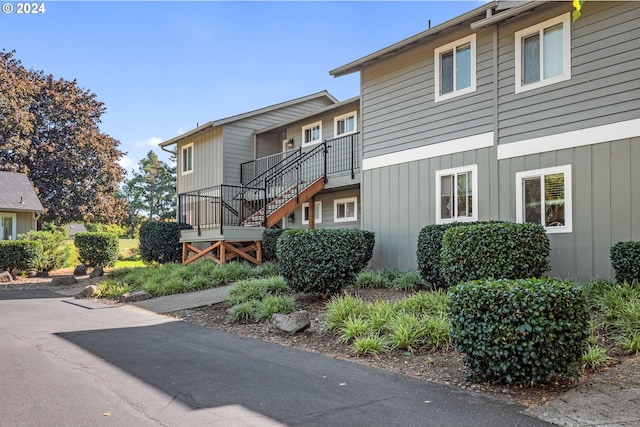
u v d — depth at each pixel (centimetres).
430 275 887
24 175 2436
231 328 724
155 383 454
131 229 4816
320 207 1630
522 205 893
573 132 826
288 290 916
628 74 765
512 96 918
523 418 359
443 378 460
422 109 1088
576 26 831
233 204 1756
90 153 3272
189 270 1213
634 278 682
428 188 1066
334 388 436
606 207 780
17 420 360
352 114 1502
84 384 450
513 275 699
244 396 416
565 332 405
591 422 350
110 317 844
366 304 704
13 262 1658
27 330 720
